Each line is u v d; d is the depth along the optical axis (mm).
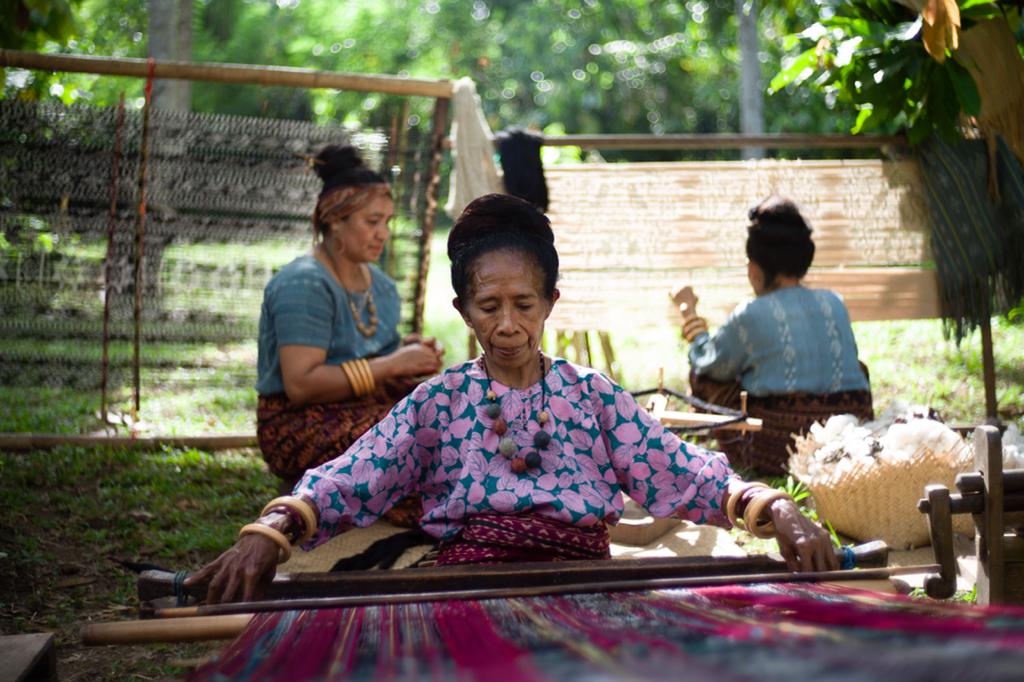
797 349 5180
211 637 2129
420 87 5848
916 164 6070
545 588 2236
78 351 6008
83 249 5902
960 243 5914
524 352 2727
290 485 4812
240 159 5996
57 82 7137
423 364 4801
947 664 1134
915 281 6023
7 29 5879
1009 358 7219
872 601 1863
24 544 4363
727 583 2291
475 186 5816
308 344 4637
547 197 5820
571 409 2809
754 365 5270
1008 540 2906
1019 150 4938
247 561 2393
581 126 22062
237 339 6207
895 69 4879
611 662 1363
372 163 6074
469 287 2711
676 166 6066
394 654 1686
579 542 2713
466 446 2768
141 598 2406
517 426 2785
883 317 6004
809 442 4676
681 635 1594
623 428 2818
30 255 5852
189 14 10227
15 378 5973
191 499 5023
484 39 21797
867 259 6059
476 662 1490
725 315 6008
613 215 5984
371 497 2717
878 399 6555
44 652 2639
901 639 1346
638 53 21234
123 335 6039
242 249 6113
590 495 2754
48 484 5129
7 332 5922
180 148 5902
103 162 5824
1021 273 5836
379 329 5035
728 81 20250
